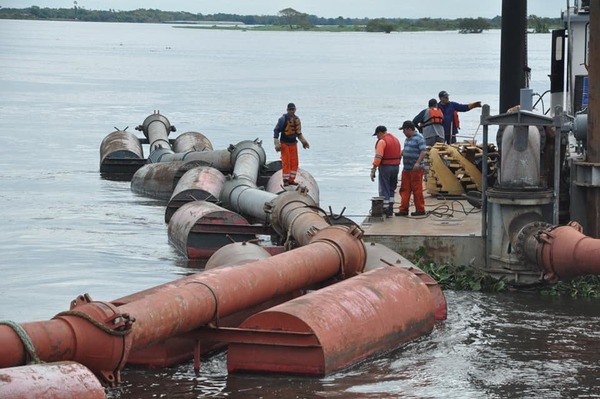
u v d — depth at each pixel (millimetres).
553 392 14109
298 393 13867
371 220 22891
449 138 32531
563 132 21703
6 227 27641
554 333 17031
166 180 33562
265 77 124625
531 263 19906
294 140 29312
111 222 28609
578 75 26250
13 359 11883
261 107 76500
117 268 22500
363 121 64500
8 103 78500
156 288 14664
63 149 48812
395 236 20859
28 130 57969
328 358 14445
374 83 109875
